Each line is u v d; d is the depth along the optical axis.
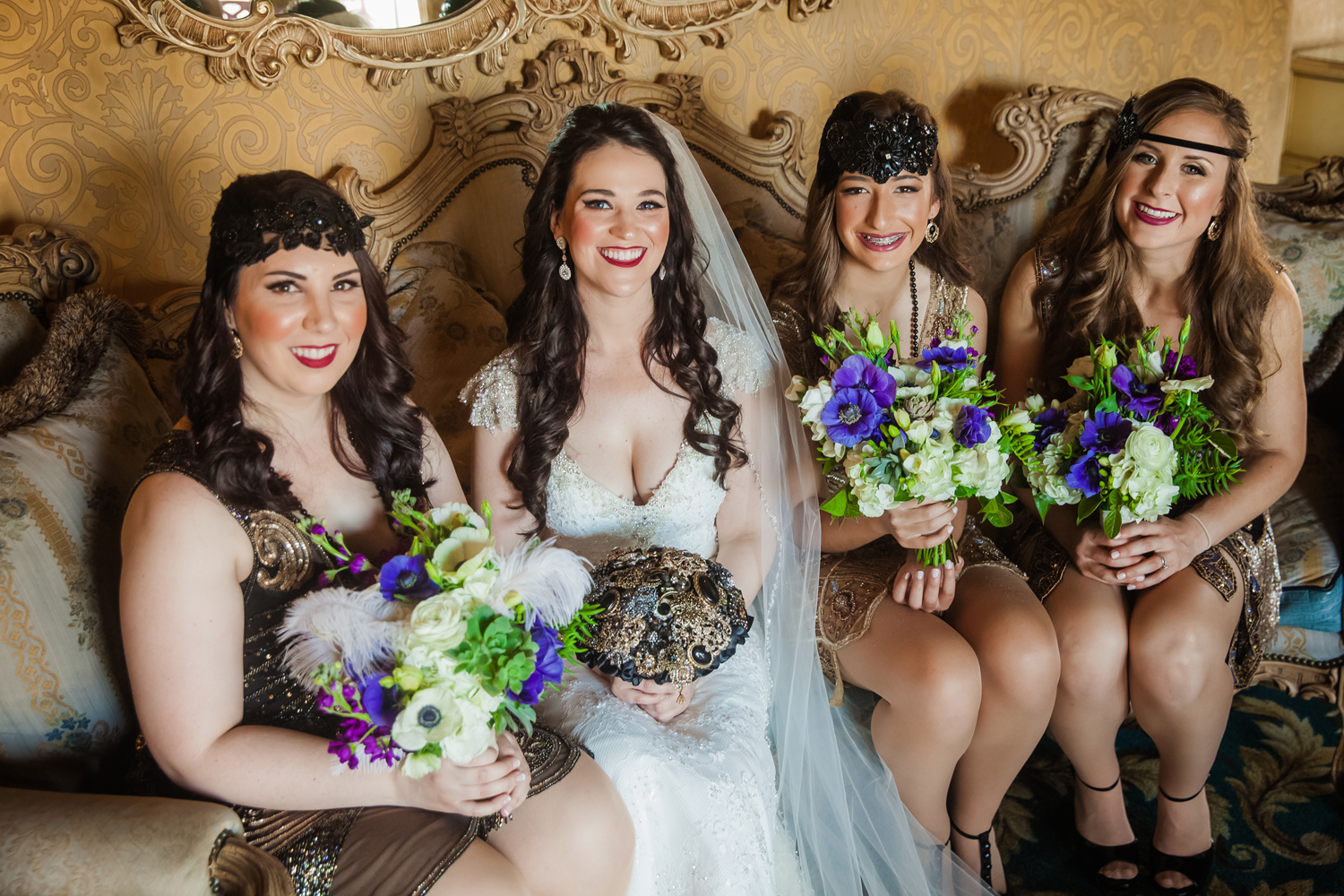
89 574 1.77
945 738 1.90
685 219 2.05
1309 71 4.20
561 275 2.01
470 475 2.39
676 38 2.87
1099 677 2.05
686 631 1.72
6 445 1.79
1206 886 2.13
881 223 2.19
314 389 1.57
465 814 1.47
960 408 1.85
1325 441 2.83
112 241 2.50
